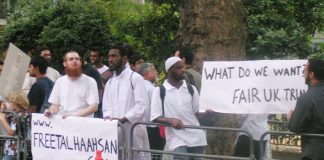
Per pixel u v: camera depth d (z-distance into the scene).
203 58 9.79
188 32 9.97
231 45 9.84
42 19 15.84
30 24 15.85
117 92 8.19
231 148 9.36
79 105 8.27
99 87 9.51
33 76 9.48
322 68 6.68
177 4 14.13
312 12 13.81
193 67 9.81
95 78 9.50
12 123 8.94
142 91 8.13
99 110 9.50
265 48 12.68
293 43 12.77
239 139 8.65
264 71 7.39
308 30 13.99
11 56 8.99
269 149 8.61
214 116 9.01
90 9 15.55
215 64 7.56
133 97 8.15
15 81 9.01
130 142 7.91
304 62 7.30
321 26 14.08
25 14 16.17
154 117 7.83
